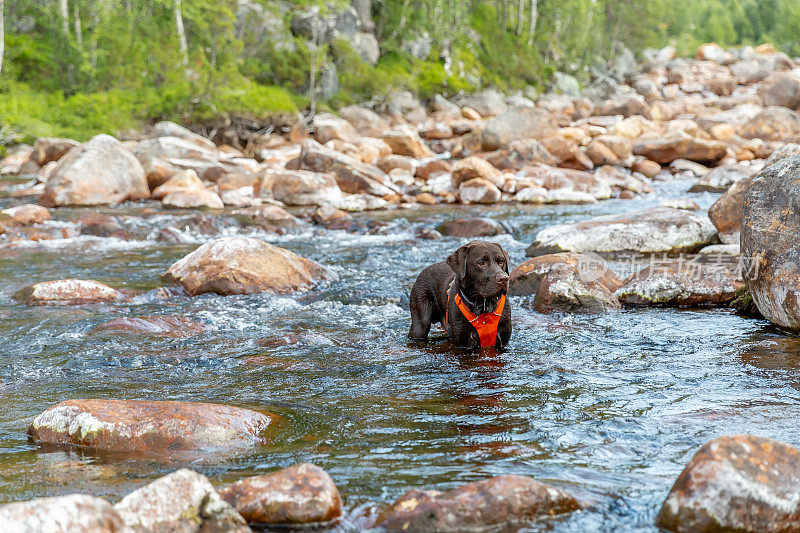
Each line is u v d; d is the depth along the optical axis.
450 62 56.38
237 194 18.97
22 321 7.36
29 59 38.66
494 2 71.50
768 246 6.69
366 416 4.47
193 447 3.90
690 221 10.51
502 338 6.14
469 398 4.82
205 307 8.08
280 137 36.84
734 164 23.08
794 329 6.51
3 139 30.69
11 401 4.90
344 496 3.26
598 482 3.40
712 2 133.12
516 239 13.46
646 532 2.92
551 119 29.98
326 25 47.84
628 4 80.38
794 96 48.88
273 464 3.67
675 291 7.88
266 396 4.95
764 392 4.81
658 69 75.44
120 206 18.28
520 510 3.00
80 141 32.03
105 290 8.52
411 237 13.66
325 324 7.28
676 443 3.91
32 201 18.80
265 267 9.06
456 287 6.03
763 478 2.92
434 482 3.41
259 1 45.91
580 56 71.69
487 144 29.89
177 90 35.59
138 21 42.06
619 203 18.48
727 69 75.06
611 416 4.38
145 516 2.70
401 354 6.07
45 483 3.43
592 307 7.61
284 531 2.94
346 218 15.57
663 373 5.34
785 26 112.44
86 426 4.01
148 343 6.49
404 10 56.91
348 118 41.62
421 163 25.41
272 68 44.94
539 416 4.41
